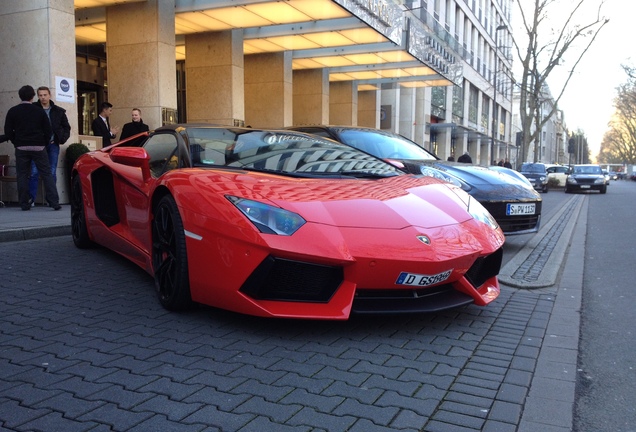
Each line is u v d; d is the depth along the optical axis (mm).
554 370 2658
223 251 2885
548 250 6430
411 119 27578
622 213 13203
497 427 2055
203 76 13477
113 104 11562
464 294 3277
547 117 30547
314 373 2490
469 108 39875
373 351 2801
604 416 2246
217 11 11539
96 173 4734
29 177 7465
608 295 4422
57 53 8594
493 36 46906
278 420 2039
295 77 18656
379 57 16672
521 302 3984
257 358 2650
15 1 8625
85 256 4945
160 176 3590
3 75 8812
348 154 4266
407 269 2873
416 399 2262
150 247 3711
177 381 2359
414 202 3379
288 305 2863
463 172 6031
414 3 22984
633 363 2869
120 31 11359
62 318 3199
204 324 3133
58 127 7723
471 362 2713
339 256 2779
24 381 2332
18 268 4430
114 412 2068
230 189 3098
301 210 2965
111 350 2707
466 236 3238
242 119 13672
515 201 5859
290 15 11852
